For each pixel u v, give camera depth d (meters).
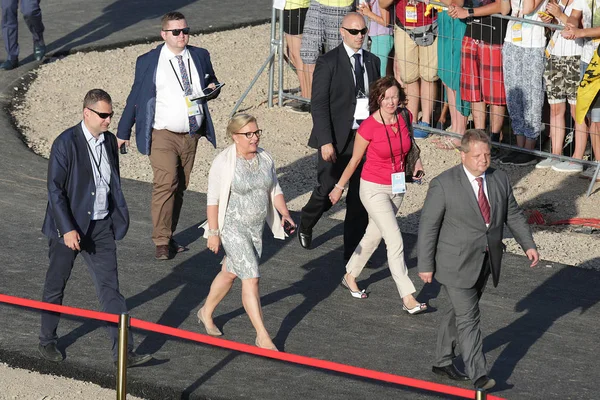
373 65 15.27
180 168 16.08
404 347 13.20
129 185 19.44
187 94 15.58
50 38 28.91
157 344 12.96
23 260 15.61
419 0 21.16
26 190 18.89
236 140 12.62
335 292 14.95
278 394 11.73
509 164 21.06
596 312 14.51
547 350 13.25
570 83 20.05
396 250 14.12
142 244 16.53
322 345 13.18
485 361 11.86
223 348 12.90
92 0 33.62
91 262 12.37
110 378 12.07
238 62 27.64
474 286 11.80
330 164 15.48
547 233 17.84
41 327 12.41
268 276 15.47
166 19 15.43
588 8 19.30
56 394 11.87
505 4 20.14
